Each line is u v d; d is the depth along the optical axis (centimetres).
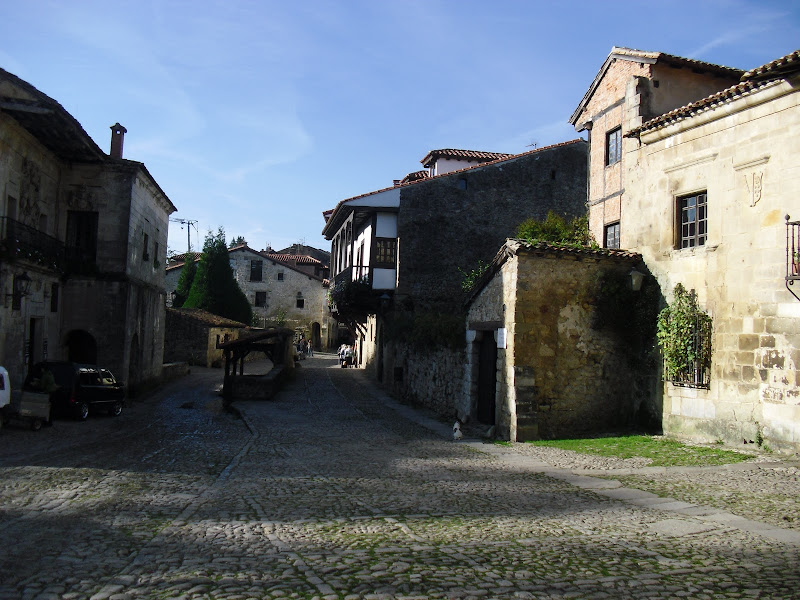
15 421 1459
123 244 2244
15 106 1675
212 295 4925
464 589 468
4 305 1645
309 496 832
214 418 2023
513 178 2773
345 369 4006
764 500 793
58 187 2188
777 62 1101
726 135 1276
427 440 1479
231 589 462
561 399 1466
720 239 1280
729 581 493
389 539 609
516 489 886
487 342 1684
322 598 444
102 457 1180
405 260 2675
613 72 1959
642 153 1522
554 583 485
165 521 681
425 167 3472
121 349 2214
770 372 1159
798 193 1117
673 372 1370
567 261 1483
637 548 586
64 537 608
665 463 1098
